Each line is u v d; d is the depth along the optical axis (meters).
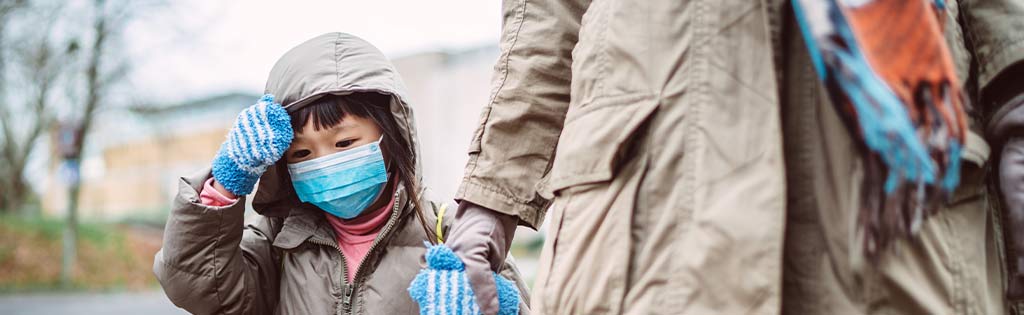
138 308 13.39
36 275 17.75
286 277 2.35
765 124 1.28
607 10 1.47
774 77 1.29
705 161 1.29
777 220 1.23
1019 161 1.30
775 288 1.21
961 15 1.45
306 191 2.23
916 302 1.20
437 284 1.65
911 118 1.12
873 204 1.14
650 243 1.32
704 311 1.24
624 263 1.34
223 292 2.20
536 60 1.72
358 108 2.23
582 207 1.43
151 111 18.88
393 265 2.30
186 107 20.94
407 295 2.27
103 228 21.23
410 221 2.35
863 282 1.21
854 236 1.18
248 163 2.09
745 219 1.23
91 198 37.28
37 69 17.98
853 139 1.15
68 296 15.95
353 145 2.23
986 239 1.35
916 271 1.22
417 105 30.20
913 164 1.11
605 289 1.35
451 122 30.06
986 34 1.38
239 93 34.72
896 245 1.16
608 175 1.38
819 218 1.27
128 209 36.19
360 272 2.28
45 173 21.42
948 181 1.14
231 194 2.17
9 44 17.64
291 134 2.12
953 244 1.26
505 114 1.74
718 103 1.31
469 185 1.76
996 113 1.35
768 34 1.31
